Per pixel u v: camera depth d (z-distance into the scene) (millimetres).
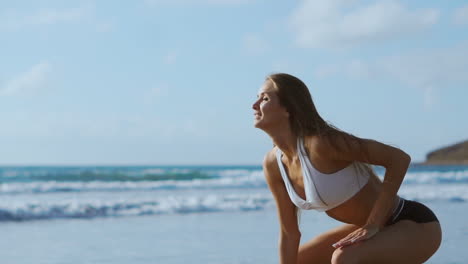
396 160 2891
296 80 2992
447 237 7328
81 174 26625
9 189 18781
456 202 13664
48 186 19172
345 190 2971
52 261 6129
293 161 3039
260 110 2992
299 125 2934
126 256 6391
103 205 11672
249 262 5992
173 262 6008
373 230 2883
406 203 3102
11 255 6477
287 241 3334
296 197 3082
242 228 8953
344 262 2832
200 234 8227
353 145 2848
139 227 9164
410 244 2934
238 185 20891
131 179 26703
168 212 11531
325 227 8500
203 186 20703
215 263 5910
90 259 6219
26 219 10438
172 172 27641
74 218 10688
